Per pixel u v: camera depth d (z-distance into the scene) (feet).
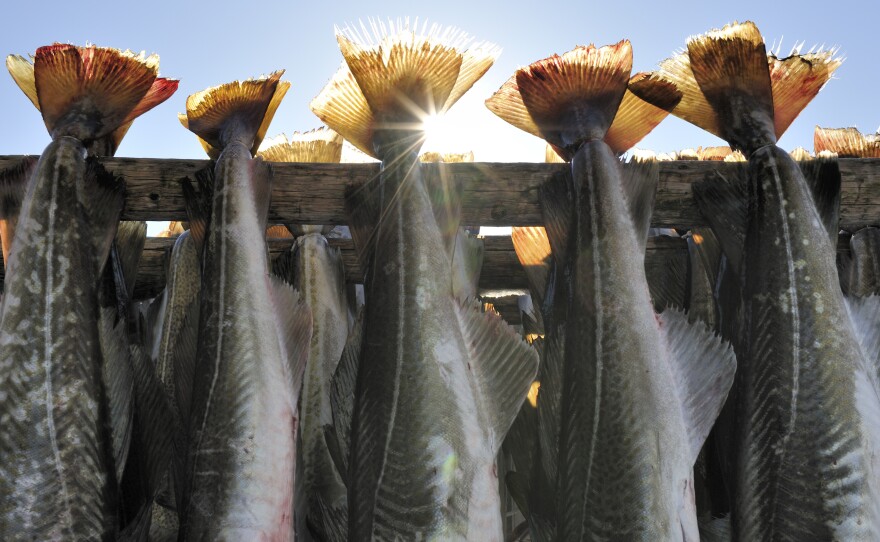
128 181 2.34
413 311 2.09
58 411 2.01
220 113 2.38
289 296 2.17
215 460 1.98
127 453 2.09
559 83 2.39
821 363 2.08
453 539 1.91
